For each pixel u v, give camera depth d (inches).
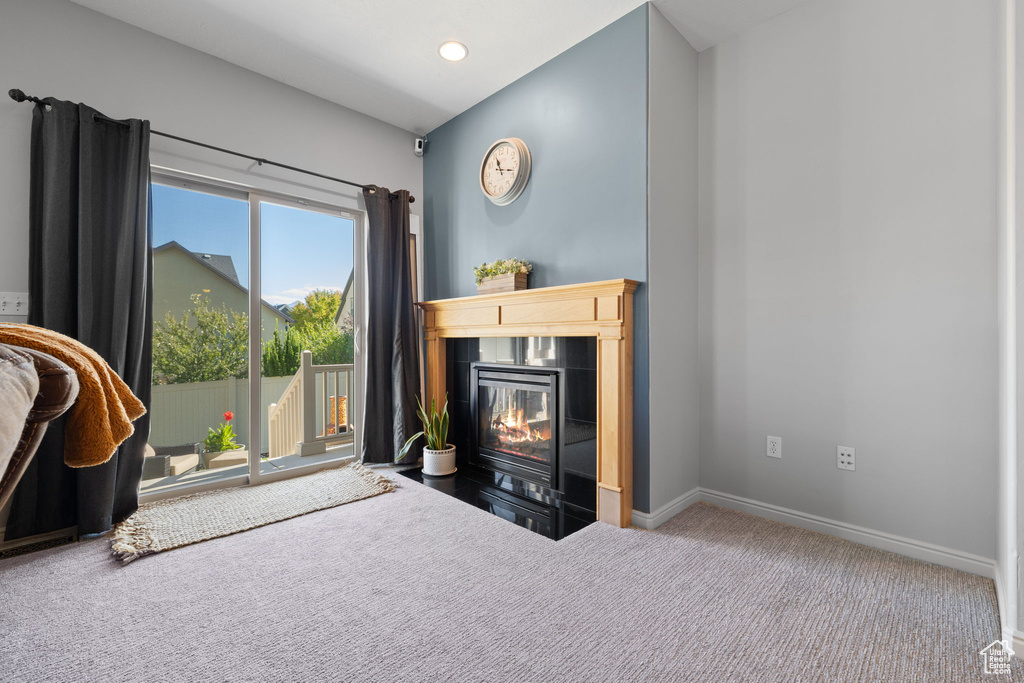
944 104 75.3
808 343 90.0
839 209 86.1
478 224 130.8
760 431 96.8
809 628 58.7
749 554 79.1
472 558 77.2
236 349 115.0
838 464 86.6
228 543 82.7
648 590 67.4
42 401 33.9
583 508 100.6
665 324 95.3
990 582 69.8
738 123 99.6
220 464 112.6
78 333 86.7
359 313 138.0
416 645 55.1
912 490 78.7
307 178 124.4
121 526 87.2
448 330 132.3
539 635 57.0
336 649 54.3
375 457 132.5
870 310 82.8
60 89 89.7
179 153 103.7
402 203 136.9
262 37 102.3
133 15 95.0
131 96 97.6
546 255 111.2
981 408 72.3
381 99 128.5
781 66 93.4
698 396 106.0
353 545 82.0
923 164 77.3
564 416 105.0
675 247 98.5
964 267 73.6
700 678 49.9
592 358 99.5
